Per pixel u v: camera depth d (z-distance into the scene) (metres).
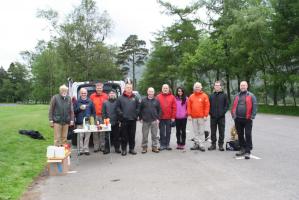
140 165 9.95
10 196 7.04
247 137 10.54
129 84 11.98
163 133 12.58
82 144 12.27
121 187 7.68
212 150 12.25
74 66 52.00
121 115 11.77
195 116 12.29
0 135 14.66
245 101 10.65
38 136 15.17
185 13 55.09
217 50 45.88
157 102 12.20
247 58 40.47
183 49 54.19
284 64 35.78
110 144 13.33
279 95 41.00
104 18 52.97
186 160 10.46
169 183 7.85
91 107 12.42
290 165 9.34
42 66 86.06
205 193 7.00
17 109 39.09
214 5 49.06
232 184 7.60
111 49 53.00
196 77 51.12
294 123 21.14
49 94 87.50
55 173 9.12
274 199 6.50
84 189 7.64
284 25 34.19
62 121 11.30
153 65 61.62
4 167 9.39
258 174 8.43
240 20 35.94
